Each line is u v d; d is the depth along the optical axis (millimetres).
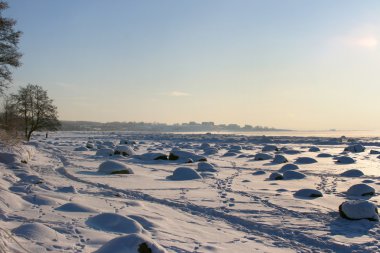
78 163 26609
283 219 11453
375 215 11336
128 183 17906
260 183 18391
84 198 12875
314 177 20641
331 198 14570
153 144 60219
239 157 34594
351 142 65750
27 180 15953
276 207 12984
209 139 80812
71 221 9305
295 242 9406
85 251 7098
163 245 8188
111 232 8633
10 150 22844
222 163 28844
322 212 12281
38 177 16562
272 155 34469
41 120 53750
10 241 6820
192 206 13031
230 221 11312
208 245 8484
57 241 7512
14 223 8812
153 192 15602
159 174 21812
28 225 7949
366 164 28109
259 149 46688
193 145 56531
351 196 15055
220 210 12484
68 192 13984
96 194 14398
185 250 7980
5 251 6172
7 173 16562
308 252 8680
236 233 9945
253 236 9773
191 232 9656
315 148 43094
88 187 16062
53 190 14156
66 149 41969
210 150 40656
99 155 33875
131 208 11758
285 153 39469
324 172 23125
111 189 16234
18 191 13172
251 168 25500
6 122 43938
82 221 9344
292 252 8609
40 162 24859
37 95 53500
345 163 28766
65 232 8297
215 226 10562
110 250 6285
